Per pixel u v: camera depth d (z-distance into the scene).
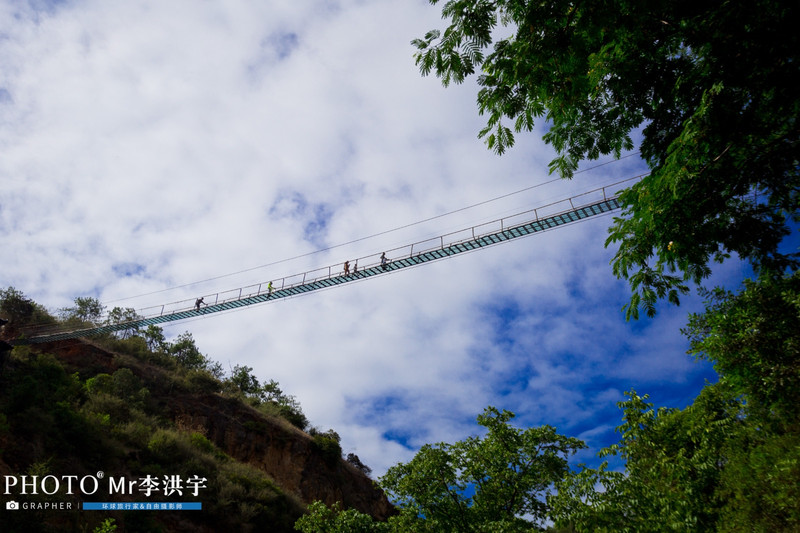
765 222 7.18
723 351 10.16
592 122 8.16
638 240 7.56
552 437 16.62
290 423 60.59
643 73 7.19
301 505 39.78
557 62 6.35
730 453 9.65
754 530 7.98
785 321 9.06
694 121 6.20
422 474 16.55
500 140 7.52
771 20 5.54
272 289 38.19
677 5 6.28
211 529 29.61
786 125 6.13
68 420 28.58
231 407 52.44
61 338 45.97
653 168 7.75
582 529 9.42
